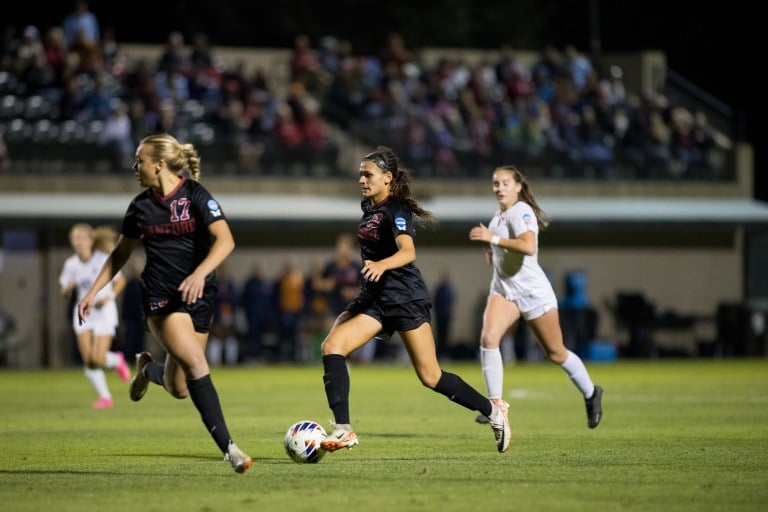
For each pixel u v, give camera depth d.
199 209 30.58
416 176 125.75
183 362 30.64
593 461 35.28
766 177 159.00
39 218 107.00
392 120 127.62
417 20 173.00
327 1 170.38
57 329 109.69
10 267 108.81
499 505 26.83
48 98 115.56
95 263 59.16
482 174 129.00
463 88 135.00
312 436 34.72
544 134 133.38
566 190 130.38
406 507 26.56
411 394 69.12
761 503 27.19
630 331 127.62
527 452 37.91
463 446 39.97
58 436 44.56
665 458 36.09
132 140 115.94
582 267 128.25
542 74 138.88
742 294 134.50
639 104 141.00
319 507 26.56
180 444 41.34
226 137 119.56
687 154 137.75
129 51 129.38
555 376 88.62
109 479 31.50
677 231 131.88
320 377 88.25
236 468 30.44
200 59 124.94
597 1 176.50
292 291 109.81
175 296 30.78
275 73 134.62
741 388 73.38
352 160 124.62
